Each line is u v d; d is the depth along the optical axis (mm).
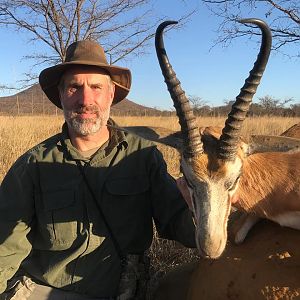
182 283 936
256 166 845
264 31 720
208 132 866
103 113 907
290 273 726
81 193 876
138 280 887
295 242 772
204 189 804
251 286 740
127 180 894
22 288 877
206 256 770
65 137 910
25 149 2363
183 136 827
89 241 860
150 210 931
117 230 879
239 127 802
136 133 874
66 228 866
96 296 870
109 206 878
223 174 805
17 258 881
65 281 869
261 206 837
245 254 793
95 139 910
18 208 884
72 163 893
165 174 929
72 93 905
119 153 906
